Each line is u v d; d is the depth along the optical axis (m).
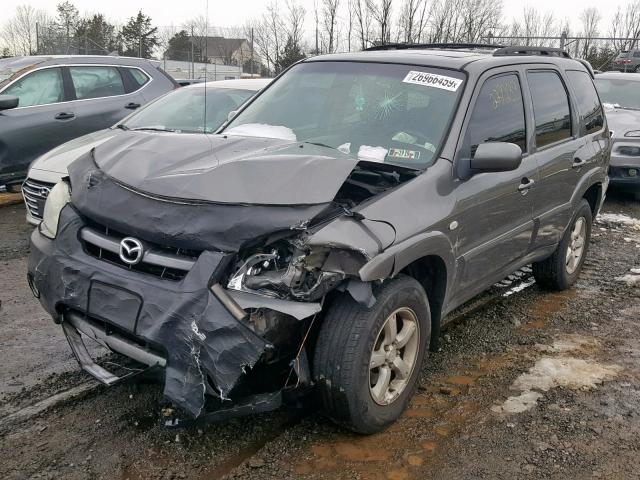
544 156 4.84
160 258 2.96
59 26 34.47
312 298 2.87
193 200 2.97
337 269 2.91
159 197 3.04
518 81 4.69
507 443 3.38
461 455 3.26
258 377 3.00
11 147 8.08
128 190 3.16
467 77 4.17
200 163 3.25
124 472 3.05
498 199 4.16
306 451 3.26
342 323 3.07
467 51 4.79
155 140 3.64
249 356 2.71
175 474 3.04
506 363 4.36
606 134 6.14
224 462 3.15
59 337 4.57
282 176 3.08
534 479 3.08
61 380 3.91
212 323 2.73
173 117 7.04
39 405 3.60
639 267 6.82
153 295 2.88
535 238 4.90
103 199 3.20
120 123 7.21
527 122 4.69
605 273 6.57
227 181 3.03
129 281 2.97
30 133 8.18
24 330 4.67
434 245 3.45
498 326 5.05
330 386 3.09
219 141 3.62
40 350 4.34
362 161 3.81
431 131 3.93
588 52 32.25
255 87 7.68
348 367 3.05
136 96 9.25
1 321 4.82
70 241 3.29
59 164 6.10
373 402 3.28
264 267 2.91
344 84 4.42
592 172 5.71
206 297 2.78
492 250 4.24
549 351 4.58
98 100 8.86
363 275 2.93
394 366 3.41
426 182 3.58
